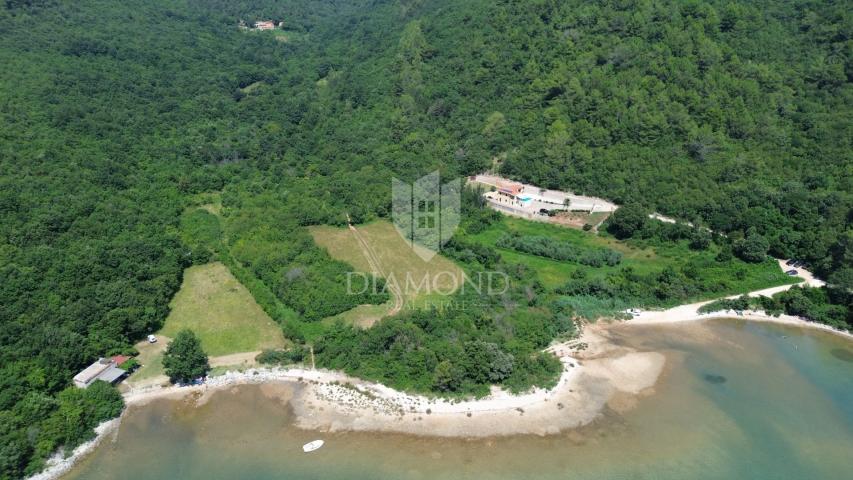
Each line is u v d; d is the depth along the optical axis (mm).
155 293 94812
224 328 91625
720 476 65438
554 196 127938
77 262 93938
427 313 87812
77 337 80250
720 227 113062
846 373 81375
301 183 136125
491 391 76875
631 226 113375
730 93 127625
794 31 135000
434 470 66125
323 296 92812
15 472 64438
